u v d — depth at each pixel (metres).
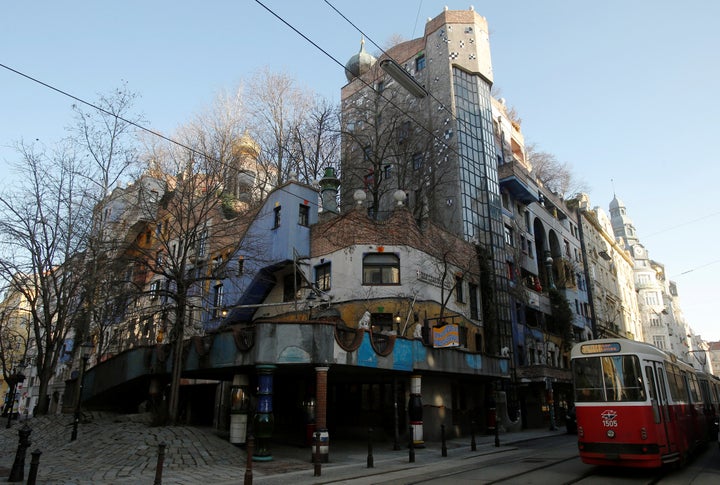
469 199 34.56
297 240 25.83
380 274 25.12
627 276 75.25
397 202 27.02
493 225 35.34
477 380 26.64
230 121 31.97
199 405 29.89
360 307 24.06
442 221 34.03
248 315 27.86
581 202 64.75
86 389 27.81
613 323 59.06
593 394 11.96
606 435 11.51
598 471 12.37
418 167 36.62
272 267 26.11
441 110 37.22
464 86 38.31
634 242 117.06
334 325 16.56
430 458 16.58
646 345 12.55
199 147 27.48
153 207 25.86
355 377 21.22
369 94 41.66
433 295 26.09
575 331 46.59
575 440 23.22
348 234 25.45
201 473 13.01
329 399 23.97
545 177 62.22
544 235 45.75
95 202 25.62
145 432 16.83
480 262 32.00
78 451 16.30
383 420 22.12
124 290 23.03
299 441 20.50
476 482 10.98
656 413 11.40
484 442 22.45
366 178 37.62
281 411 24.48
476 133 37.44
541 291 41.28
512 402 31.72
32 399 56.16
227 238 29.53
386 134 37.94
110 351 31.78
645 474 11.87
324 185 28.14
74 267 25.38
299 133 34.66
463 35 39.91
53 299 31.08
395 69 17.66
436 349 20.84
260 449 15.37
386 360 18.00
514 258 36.91
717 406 22.61
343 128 39.72
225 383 26.50
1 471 13.09
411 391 19.95
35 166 24.91
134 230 27.45
